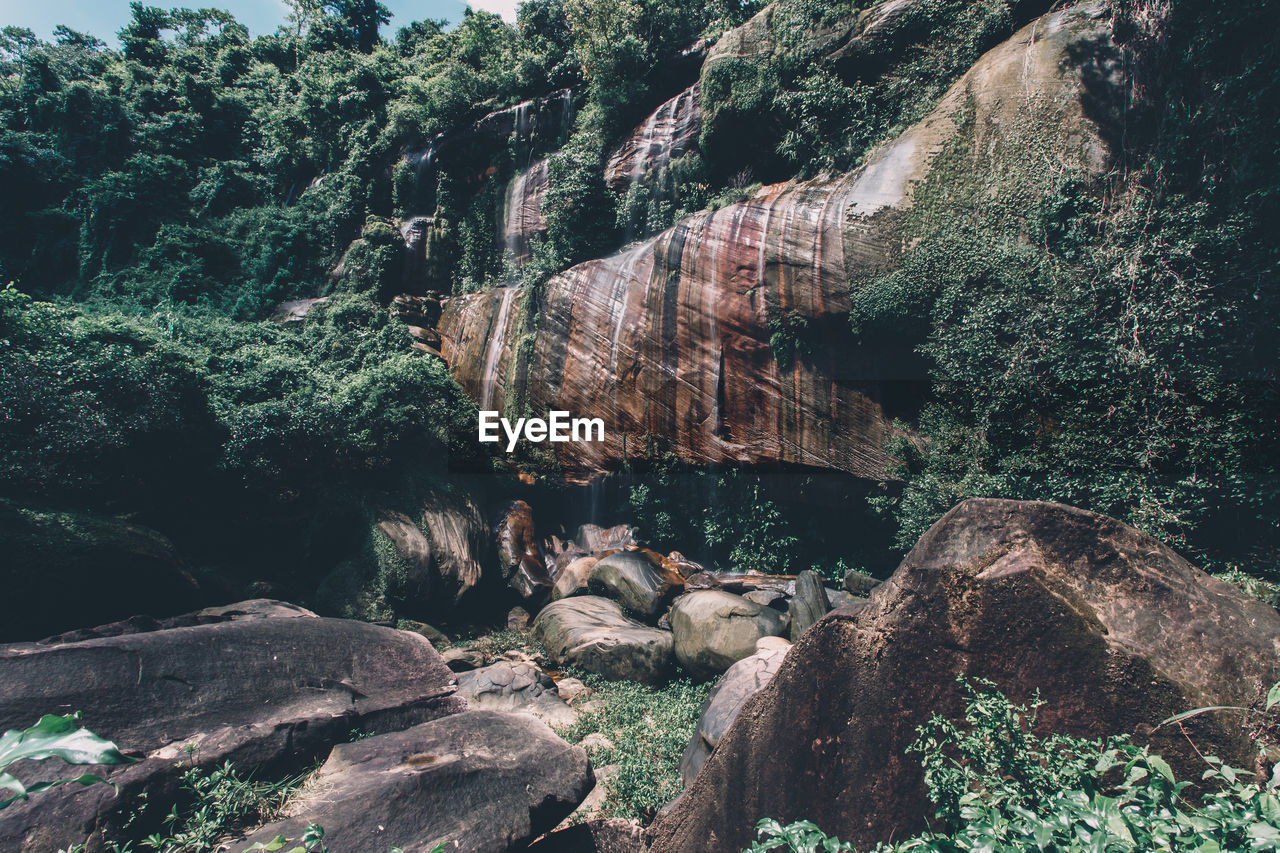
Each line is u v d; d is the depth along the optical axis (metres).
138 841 4.35
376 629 7.38
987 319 10.88
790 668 4.11
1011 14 13.71
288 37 46.84
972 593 3.48
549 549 19.19
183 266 28.48
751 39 18.17
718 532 16.70
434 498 17.66
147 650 5.68
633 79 22.45
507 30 31.08
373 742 5.65
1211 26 9.03
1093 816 1.59
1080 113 11.02
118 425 12.89
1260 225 8.57
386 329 23.91
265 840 4.24
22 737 1.01
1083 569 3.30
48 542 10.28
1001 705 2.67
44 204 32.66
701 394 16.06
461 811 4.85
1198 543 8.67
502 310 22.61
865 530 14.96
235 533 15.66
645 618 14.88
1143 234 9.66
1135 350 9.32
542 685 11.03
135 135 36.94
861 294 12.91
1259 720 2.75
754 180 18.73
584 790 5.63
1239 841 1.49
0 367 11.65
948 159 12.41
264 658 6.23
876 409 13.45
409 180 30.33
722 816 4.36
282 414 16.17
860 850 3.66
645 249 18.25
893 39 15.37
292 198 37.00
